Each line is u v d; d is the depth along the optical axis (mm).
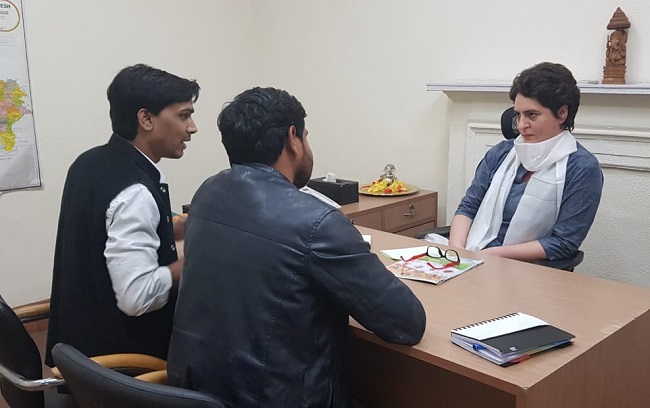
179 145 1751
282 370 1276
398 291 1332
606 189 2873
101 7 3510
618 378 1479
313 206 1309
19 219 3312
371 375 1825
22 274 3359
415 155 3656
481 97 3188
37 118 3316
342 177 4066
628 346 1492
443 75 3449
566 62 2990
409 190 3453
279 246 1271
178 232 2119
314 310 1298
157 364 1594
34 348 1548
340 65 3926
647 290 1693
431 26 3451
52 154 3400
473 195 2572
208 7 4047
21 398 1607
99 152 1692
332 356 1360
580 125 2887
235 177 1377
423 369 1691
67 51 3396
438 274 1811
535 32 3068
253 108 1368
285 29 4168
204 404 1152
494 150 2576
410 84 3604
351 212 3012
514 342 1307
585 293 1671
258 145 1365
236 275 1293
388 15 3633
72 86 3439
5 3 3129
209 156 4176
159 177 1700
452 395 1633
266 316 1269
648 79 2770
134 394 1175
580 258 2273
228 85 4242
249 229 1303
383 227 3201
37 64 3285
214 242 1339
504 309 1559
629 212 2822
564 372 1278
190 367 1322
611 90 2684
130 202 1583
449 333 1425
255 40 4363
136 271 1562
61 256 1723
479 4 3240
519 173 2404
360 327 1469
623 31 2748
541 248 2221
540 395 1220
